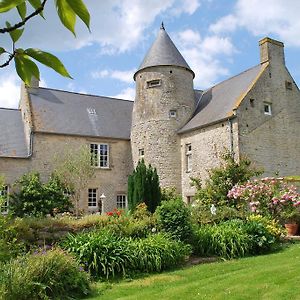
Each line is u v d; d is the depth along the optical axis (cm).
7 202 2134
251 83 2217
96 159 2580
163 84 2502
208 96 2628
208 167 2202
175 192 2338
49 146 2423
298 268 864
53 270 791
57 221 1178
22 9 139
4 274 722
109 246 986
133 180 1778
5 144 2386
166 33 2653
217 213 1406
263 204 1477
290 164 2256
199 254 1169
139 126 2548
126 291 831
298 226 1502
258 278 805
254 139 2119
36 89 2666
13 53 140
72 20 131
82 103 2783
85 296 807
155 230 1178
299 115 2380
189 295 729
